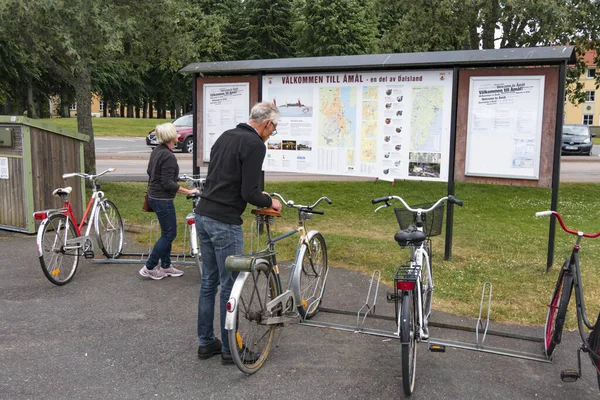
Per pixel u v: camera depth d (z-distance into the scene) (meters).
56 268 5.66
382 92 6.82
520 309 5.12
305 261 4.79
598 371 3.26
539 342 4.43
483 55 6.18
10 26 9.88
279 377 3.76
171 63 12.89
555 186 6.09
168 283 5.82
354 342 4.38
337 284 5.92
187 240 7.79
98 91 48.47
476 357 4.14
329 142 7.18
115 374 3.77
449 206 6.64
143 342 4.30
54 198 8.23
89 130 11.80
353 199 11.47
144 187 12.43
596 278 6.02
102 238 6.68
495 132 6.35
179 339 4.38
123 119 48.03
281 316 4.14
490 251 7.29
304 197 11.62
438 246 7.57
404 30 15.16
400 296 3.73
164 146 5.71
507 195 12.40
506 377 3.82
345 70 6.98
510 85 6.21
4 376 3.71
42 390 3.53
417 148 6.72
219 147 3.83
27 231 7.87
